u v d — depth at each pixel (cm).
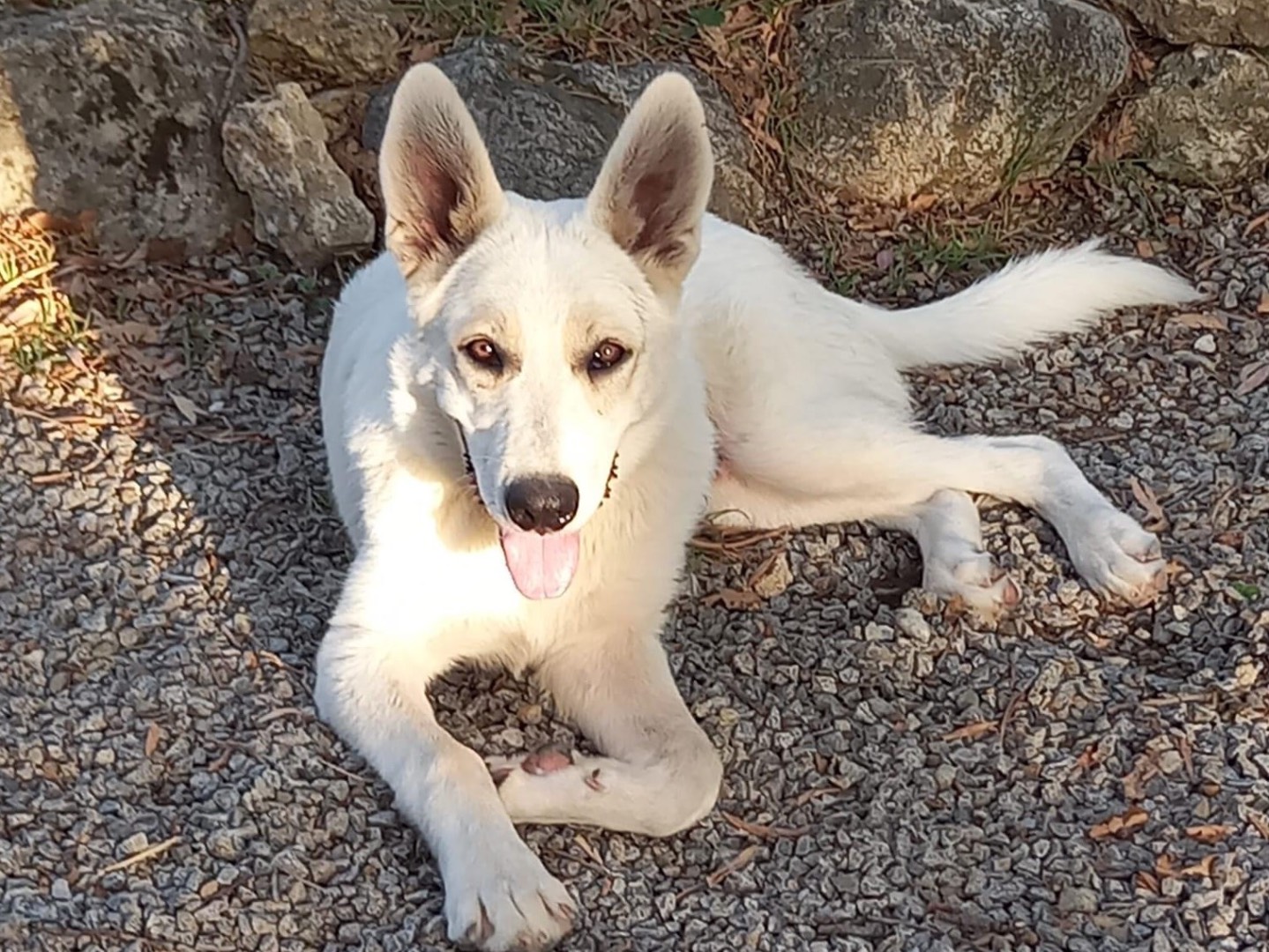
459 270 109
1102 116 179
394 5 173
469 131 108
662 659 123
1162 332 159
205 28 168
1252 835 112
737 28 179
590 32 176
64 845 110
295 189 159
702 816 114
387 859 111
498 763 115
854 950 106
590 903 109
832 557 139
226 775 115
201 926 105
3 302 154
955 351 150
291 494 141
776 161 175
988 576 130
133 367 151
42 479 139
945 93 171
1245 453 144
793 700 125
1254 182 174
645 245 113
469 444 108
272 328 156
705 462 126
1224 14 173
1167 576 132
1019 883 110
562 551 112
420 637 120
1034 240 173
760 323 136
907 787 117
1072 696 123
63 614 126
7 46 157
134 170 161
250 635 126
